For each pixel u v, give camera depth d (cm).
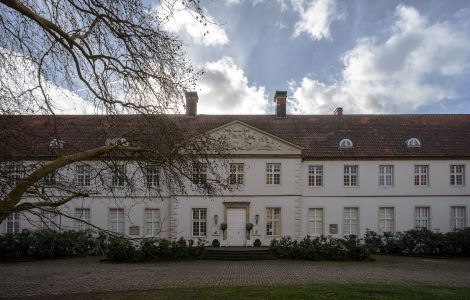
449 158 3198
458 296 1262
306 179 3186
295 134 3378
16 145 898
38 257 2561
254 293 1308
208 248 2767
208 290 1382
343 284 1508
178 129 1048
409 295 1269
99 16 921
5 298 1305
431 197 3184
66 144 1038
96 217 3055
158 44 967
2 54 933
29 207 819
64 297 1305
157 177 1158
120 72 968
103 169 1033
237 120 3120
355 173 3222
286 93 3628
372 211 3169
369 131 3425
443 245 2786
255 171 3103
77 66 919
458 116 3622
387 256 2756
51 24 849
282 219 3069
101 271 1955
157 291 1377
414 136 3359
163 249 2441
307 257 2467
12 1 791
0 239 2497
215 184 1189
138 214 3084
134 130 1023
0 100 909
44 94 903
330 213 3162
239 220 3075
